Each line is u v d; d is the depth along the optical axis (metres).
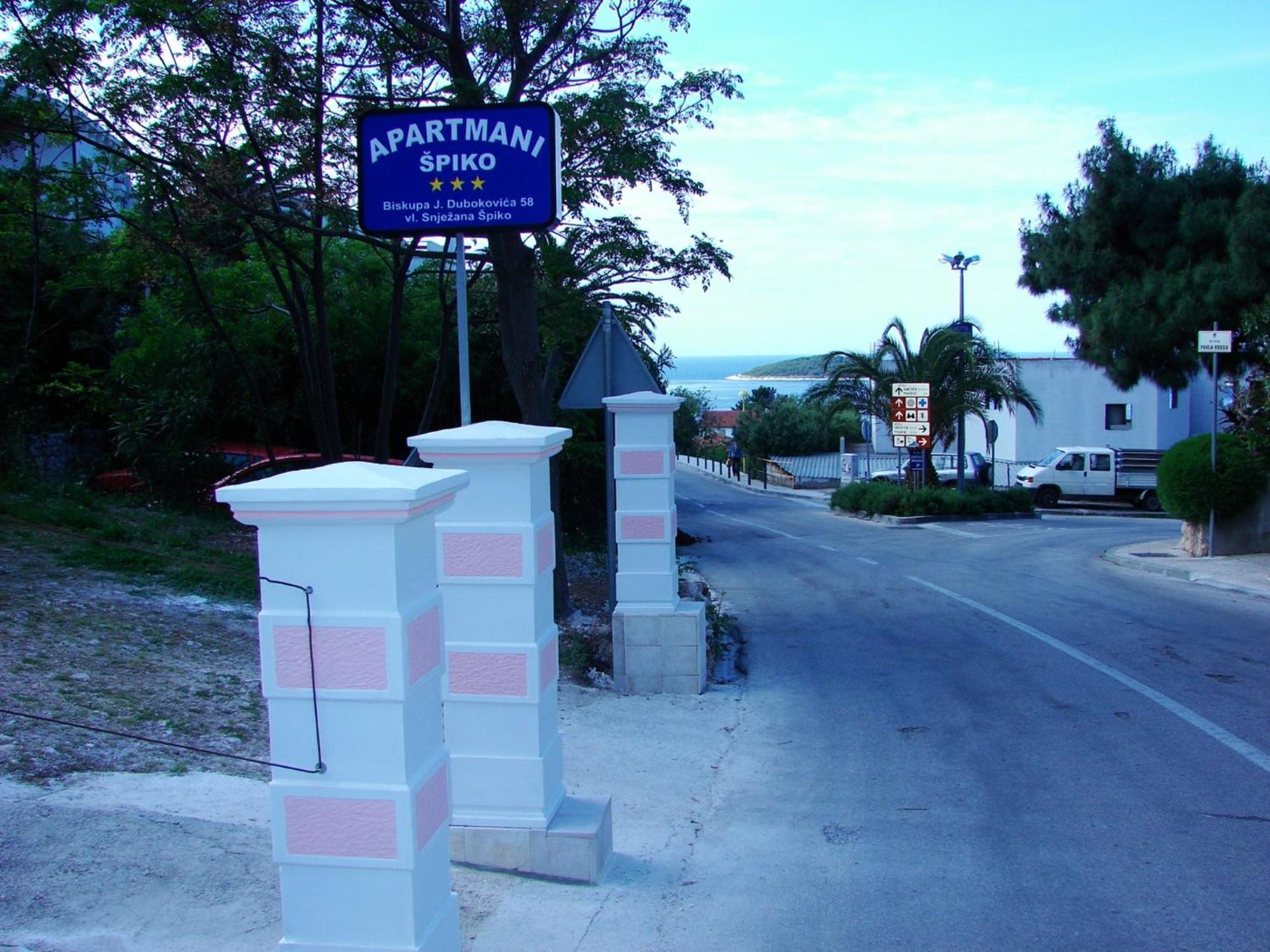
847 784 7.04
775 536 26.17
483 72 13.29
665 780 7.14
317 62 13.06
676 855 5.78
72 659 7.64
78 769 5.74
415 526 3.48
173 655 8.26
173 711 6.96
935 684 9.87
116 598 9.68
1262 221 22.34
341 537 3.36
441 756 3.65
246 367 16.69
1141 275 25.11
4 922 4.17
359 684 3.36
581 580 16.70
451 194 7.93
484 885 5.18
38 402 18.03
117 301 19.44
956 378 32.19
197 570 11.37
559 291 13.28
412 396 22.02
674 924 4.85
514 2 12.23
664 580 9.56
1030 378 42.91
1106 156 25.02
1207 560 17.34
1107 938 4.70
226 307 17.14
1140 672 9.95
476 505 5.25
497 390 22.64
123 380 17.77
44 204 16.22
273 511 3.33
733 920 4.90
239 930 4.25
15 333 17.88
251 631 9.48
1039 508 36.72
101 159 14.17
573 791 6.86
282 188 13.57
